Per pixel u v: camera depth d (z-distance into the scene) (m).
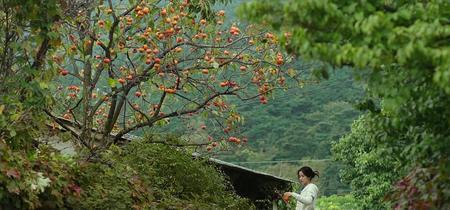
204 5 13.09
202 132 14.19
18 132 9.30
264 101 13.76
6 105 9.33
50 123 12.00
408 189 6.11
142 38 13.10
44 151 9.66
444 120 5.79
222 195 13.65
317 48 4.75
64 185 9.16
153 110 14.48
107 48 13.26
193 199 12.93
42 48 10.30
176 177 13.02
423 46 4.40
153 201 11.29
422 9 4.85
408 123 5.92
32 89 9.69
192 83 13.79
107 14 13.06
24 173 8.17
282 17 5.02
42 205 9.06
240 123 14.30
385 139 6.41
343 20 4.75
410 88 5.18
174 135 13.62
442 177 5.72
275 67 13.48
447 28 4.52
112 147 12.22
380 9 5.09
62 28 10.60
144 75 13.37
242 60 13.56
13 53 9.89
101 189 9.89
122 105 13.82
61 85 13.58
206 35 13.46
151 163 12.79
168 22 13.14
